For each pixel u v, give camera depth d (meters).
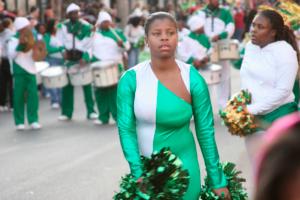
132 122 4.39
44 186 8.86
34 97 14.27
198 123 4.43
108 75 14.19
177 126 4.38
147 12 32.19
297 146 1.23
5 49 17.75
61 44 15.20
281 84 5.78
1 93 17.95
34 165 10.24
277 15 5.91
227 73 15.62
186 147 4.45
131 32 22.09
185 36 14.93
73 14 15.09
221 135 12.36
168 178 3.99
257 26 5.90
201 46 14.87
